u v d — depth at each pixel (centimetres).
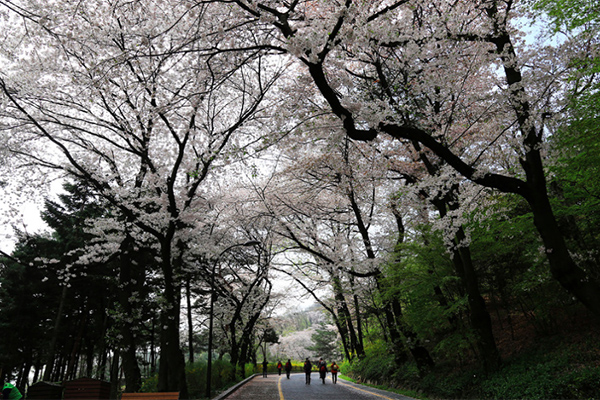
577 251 1025
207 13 1061
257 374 3656
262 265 2625
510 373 981
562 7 940
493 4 937
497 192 1188
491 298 1302
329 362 5428
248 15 919
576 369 827
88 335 2839
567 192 973
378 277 1505
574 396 757
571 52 809
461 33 888
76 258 2303
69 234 2373
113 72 880
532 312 1209
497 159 1102
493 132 1136
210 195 1922
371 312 1883
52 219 2430
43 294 2477
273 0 794
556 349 976
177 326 1488
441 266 1281
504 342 1241
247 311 2936
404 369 1622
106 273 2416
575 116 863
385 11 795
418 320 1242
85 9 997
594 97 852
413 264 1346
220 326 3102
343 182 1593
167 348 1327
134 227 1670
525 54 973
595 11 921
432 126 1095
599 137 846
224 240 2423
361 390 1683
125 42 1095
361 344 2398
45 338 2581
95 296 2566
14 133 1506
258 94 1526
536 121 818
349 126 765
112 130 1525
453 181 998
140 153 1498
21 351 2588
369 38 772
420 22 1062
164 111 1127
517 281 1144
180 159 1375
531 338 1141
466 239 1084
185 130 1391
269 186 2069
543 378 850
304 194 1952
